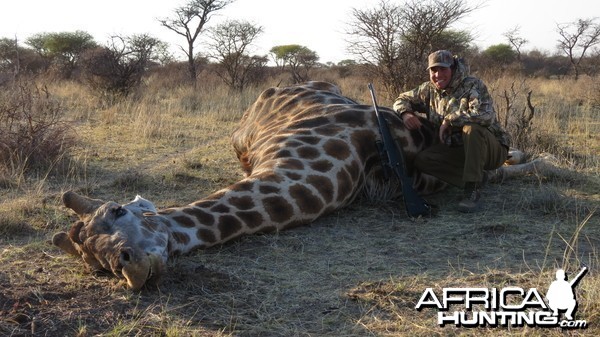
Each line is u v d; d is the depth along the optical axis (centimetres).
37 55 3175
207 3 2391
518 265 506
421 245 557
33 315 404
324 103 734
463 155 667
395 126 681
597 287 440
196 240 520
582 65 3750
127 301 432
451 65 646
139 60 1788
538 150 936
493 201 695
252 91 1900
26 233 582
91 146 1000
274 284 474
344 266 509
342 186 612
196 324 409
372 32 1536
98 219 468
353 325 411
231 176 816
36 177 784
